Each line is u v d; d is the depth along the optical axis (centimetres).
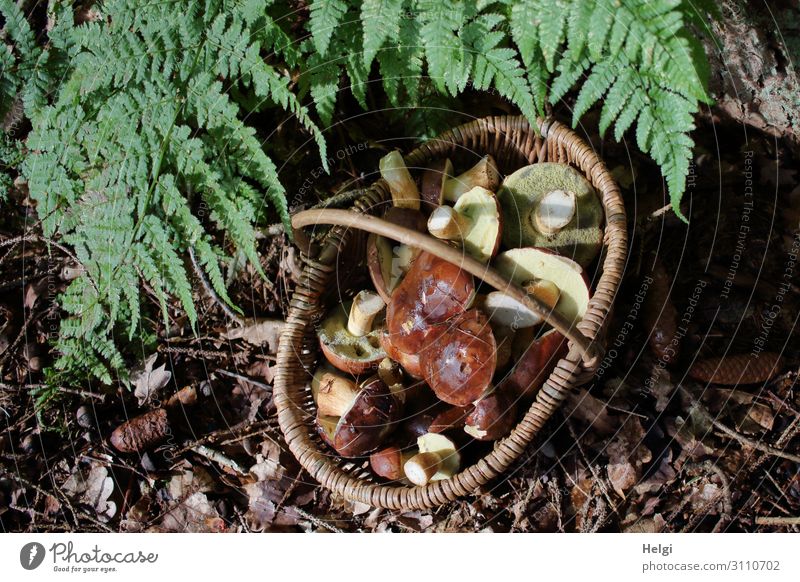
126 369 127
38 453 126
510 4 109
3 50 117
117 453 125
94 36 115
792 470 119
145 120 115
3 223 130
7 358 129
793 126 125
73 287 123
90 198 118
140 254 117
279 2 117
